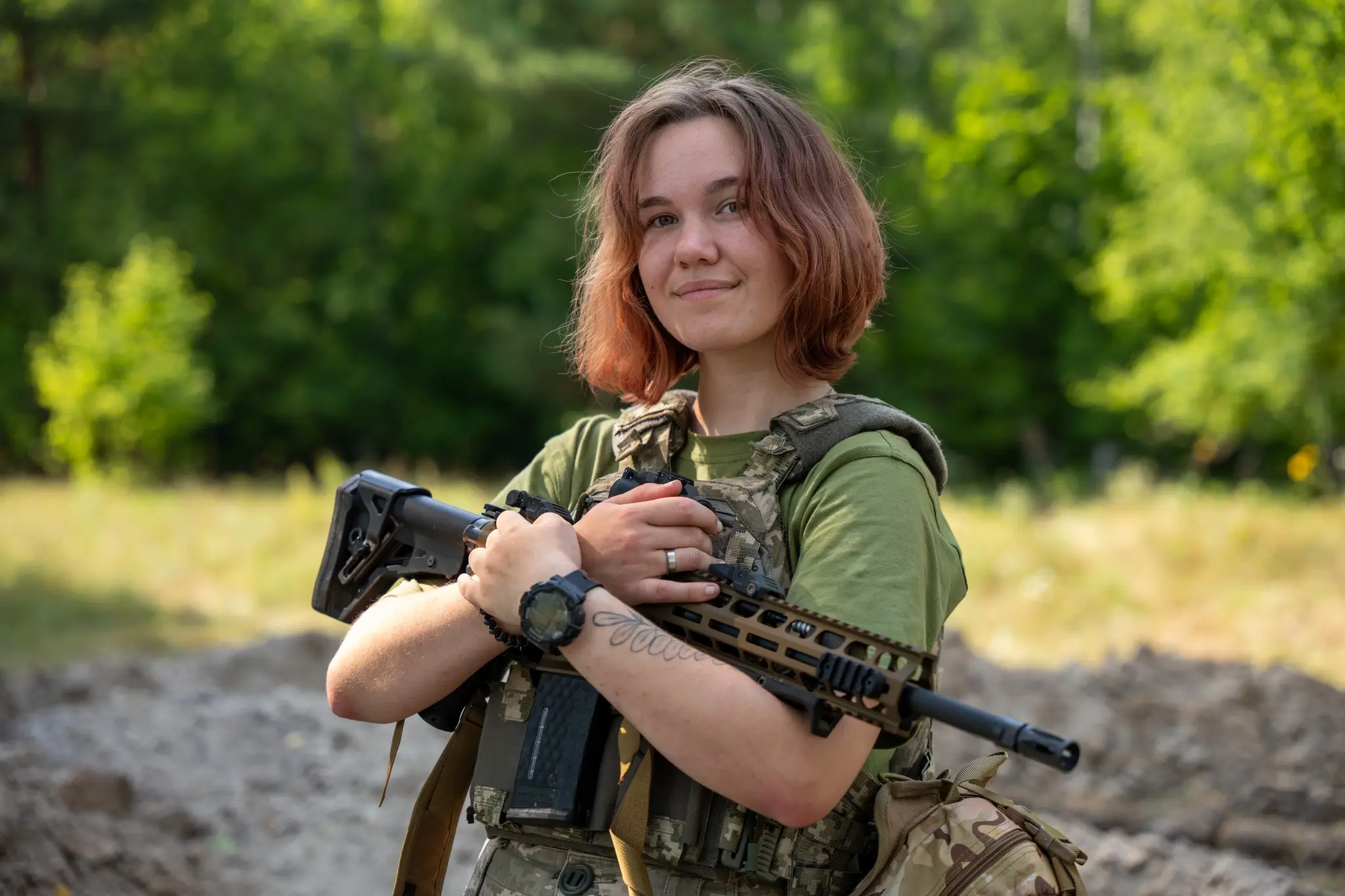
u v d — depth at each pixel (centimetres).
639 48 3170
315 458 3403
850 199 219
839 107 3103
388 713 216
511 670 215
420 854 221
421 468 3064
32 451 2850
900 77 3206
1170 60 1720
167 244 2644
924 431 210
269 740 642
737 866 195
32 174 3197
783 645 183
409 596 221
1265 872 483
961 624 1069
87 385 2225
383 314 3344
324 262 3441
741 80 220
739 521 202
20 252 3078
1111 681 697
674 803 196
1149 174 1927
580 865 203
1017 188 2864
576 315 252
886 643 175
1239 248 1745
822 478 202
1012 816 205
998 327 2938
